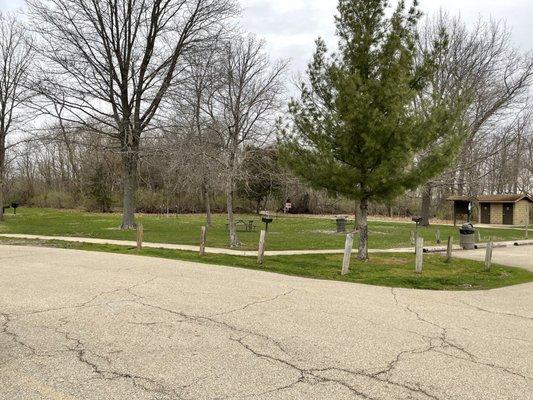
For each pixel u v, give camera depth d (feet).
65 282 31.14
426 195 117.70
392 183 42.24
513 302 30.14
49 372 15.47
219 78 71.10
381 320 23.56
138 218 128.06
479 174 148.87
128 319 22.16
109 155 134.62
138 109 83.97
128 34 83.92
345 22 44.70
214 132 69.72
